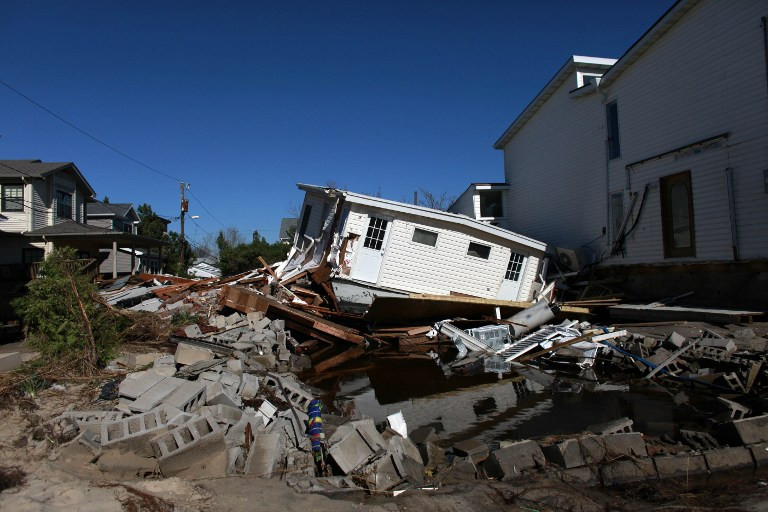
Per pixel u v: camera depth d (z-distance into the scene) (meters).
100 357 7.61
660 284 14.88
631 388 8.65
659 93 15.06
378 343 13.50
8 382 6.21
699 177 13.61
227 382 6.73
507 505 4.28
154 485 3.99
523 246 15.94
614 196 17.17
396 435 5.55
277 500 3.97
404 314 14.23
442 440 6.39
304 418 5.94
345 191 14.21
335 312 14.35
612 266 16.86
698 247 13.62
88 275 8.24
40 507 3.50
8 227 24.12
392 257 14.48
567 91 19.62
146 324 10.62
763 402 7.20
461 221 14.91
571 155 19.42
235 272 38.22
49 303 7.29
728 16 12.74
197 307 13.62
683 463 5.02
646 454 5.35
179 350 7.88
